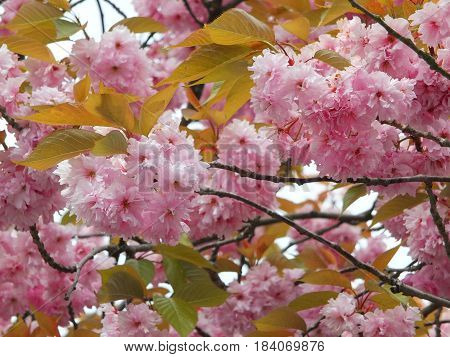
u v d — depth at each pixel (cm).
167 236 321
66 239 473
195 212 422
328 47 361
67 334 494
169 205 313
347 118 317
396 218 456
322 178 358
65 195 325
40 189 383
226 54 342
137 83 416
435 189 435
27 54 403
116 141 305
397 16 375
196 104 437
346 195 434
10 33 498
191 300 429
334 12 370
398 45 331
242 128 406
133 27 459
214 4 598
